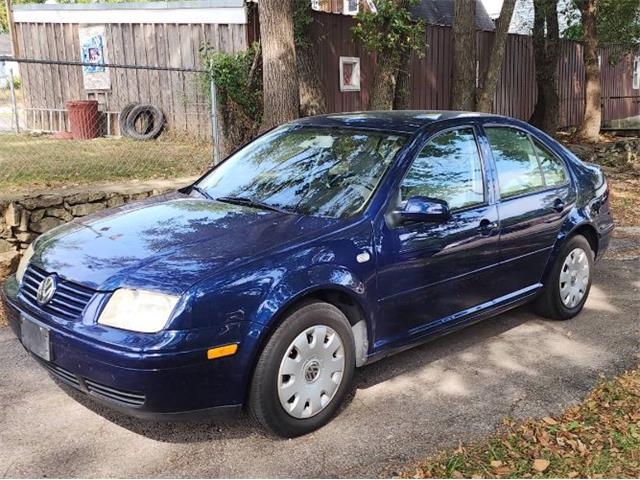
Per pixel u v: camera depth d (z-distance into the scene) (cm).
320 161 429
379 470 317
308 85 1030
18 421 360
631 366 442
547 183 502
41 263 356
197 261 324
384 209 381
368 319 371
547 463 321
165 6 1190
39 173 824
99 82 1327
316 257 344
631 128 1845
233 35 1122
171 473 314
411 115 459
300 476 312
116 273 320
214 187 453
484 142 455
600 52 1859
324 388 352
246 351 317
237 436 348
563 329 510
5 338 475
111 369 300
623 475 314
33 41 1397
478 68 1470
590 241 548
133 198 697
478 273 436
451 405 384
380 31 970
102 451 332
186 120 1201
